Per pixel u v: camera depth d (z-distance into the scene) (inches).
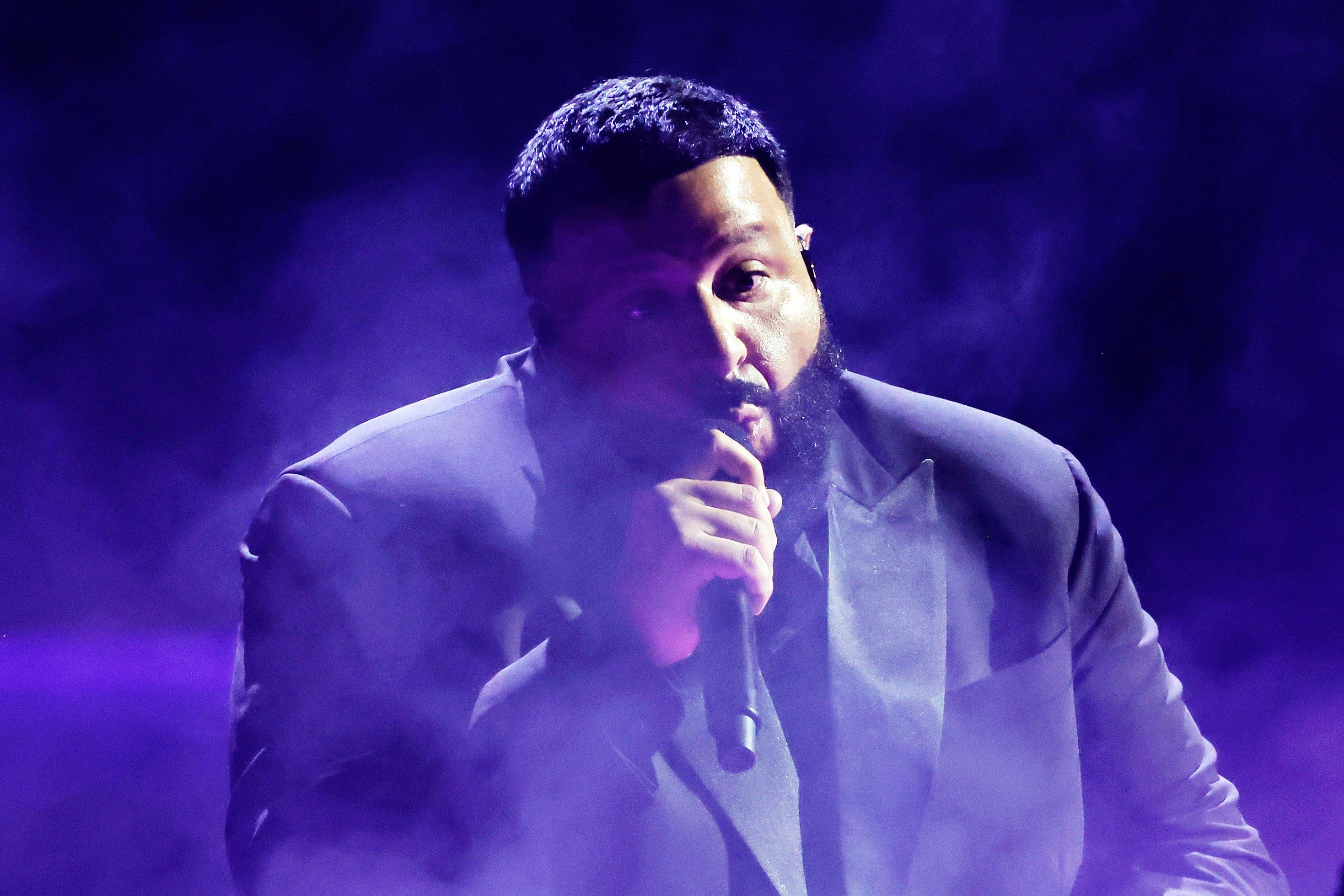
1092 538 200.8
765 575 157.1
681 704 163.9
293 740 177.0
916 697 173.5
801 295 183.0
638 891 158.6
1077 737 192.7
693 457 169.9
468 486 183.2
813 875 165.2
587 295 180.1
